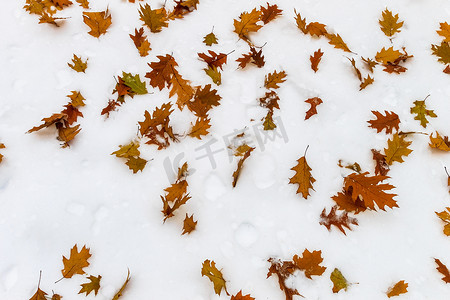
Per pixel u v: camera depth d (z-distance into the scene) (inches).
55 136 56.5
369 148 57.7
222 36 63.5
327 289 51.3
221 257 52.2
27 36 61.7
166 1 65.3
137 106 58.6
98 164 55.4
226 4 66.1
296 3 67.0
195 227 53.2
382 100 60.4
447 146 57.2
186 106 58.6
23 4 63.4
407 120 59.3
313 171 56.3
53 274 50.8
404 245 53.3
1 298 49.6
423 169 56.7
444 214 54.3
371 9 66.8
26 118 57.0
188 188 54.9
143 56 61.4
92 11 63.8
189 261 52.0
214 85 60.1
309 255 51.4
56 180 54.5
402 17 66.4
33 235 52.1
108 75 60.0
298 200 54.9
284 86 60.7
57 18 61.7
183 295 50.8
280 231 53.4
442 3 67.2
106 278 50.9
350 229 53.7
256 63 61.6
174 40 62.6
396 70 62.2
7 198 53.4
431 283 51.9
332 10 66.7
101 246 52.1
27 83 58.9
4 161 54.8
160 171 55.6
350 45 64.1
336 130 58.6
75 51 61.1
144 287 50.8
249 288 51.2
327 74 61.9
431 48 63.8
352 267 52.2
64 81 59.2
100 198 54.0
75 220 52.9
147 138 56.9
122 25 63.4
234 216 53.9
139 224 53.2
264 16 64.6
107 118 57.7
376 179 52.9
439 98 60.6
